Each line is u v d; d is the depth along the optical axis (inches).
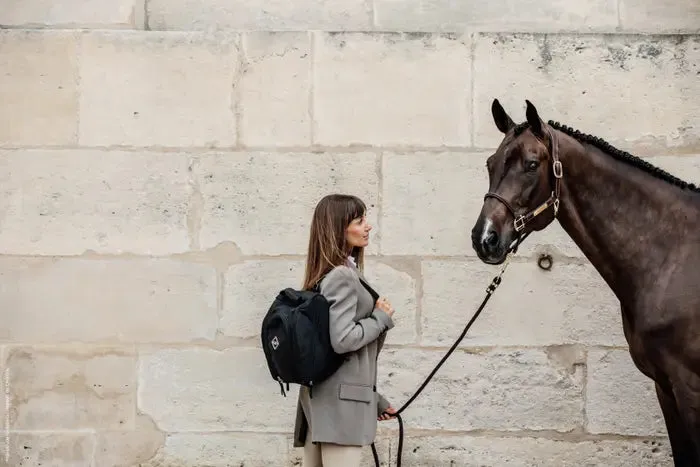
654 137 196.4
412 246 194.7
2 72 197.3
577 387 193.0
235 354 194.1
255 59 197.9
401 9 199.3
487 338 193.6
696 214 155.3
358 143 196.4
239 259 195.2
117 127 196.9
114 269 194.9
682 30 199.6
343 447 151.1
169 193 195.9
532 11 199.6
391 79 197.3
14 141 196.4
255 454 193.2
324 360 148.1
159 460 193.0
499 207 152.9
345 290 150.6
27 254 194.7
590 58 197.5
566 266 194.1
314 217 157.6
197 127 196.9
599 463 192.2
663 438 192.1
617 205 157.0
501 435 192.7
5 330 193.6
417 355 193.6
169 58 197.9
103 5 199.3
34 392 193.3
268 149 196.5
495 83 197.2
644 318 153.3
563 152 156.3
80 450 193.0
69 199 195.6
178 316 194.4
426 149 196.2
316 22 199.3
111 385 193.6
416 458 192.7
